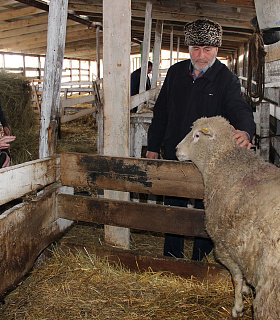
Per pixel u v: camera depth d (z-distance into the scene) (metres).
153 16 8.09
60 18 2.73
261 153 3.99
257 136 4.32
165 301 2.30
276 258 1.44
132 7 7.43
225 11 6.87
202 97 2.54
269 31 2.54
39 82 10.36
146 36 6.93
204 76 2.51
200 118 2.34
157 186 2.53
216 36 2.36
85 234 3.55
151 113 4.85
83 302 2.28
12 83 6.67
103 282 2.50
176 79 2.66
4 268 2.05
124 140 2.75
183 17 7.93
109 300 2.31
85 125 9.97
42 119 2.79
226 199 1.87
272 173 1.79
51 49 2.72
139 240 3.51
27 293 2.36
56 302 2.27
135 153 4.45
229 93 2.47
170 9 7.13
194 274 2.55
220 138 2.09
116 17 2.57
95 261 2.72
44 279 2.51
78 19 10.71
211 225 2.01
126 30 2.57
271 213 1.52
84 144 7.49
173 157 2.73
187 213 2.48
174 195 2.51
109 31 2.61
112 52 2.63
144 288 2.44
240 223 1.73
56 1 2.68
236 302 2.15
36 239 2.44
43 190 2.86
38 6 8.67
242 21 7.41
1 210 3.11
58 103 2.86
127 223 2.64
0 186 2.00
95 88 5.16
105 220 2.70
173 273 2.59
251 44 2.60
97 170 2.67
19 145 5.85
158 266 2.62
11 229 2.10
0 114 3.21
